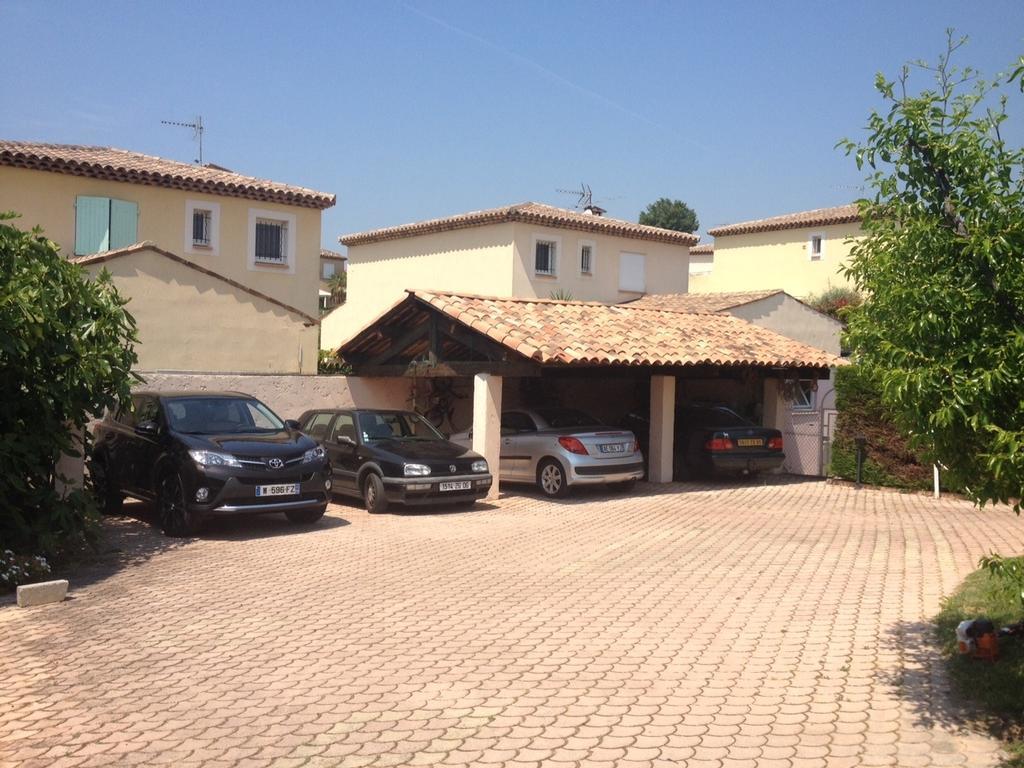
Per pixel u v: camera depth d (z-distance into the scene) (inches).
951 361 192.1
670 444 698.8
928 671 243.0
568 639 279.9
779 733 203.3
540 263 1164.5
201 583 362.0
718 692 231.0
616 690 233.1
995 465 178.7
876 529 499.2
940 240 200.5
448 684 238.8
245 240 955.3
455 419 754.2
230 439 474.0
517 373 587.8
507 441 642.2
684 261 1310.3
